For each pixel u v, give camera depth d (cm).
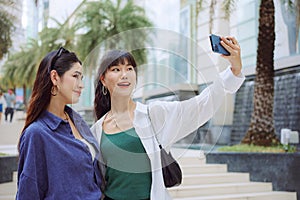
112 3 912
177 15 902
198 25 797
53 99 131
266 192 489
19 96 845
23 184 120
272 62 618
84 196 123
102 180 131
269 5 619
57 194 121
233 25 728
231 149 577
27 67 898
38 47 907
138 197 128
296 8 603
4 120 731
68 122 132
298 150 566
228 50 130
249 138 618
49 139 125
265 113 613
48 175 122
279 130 612
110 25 910
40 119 130
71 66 127
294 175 482
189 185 457
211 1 721
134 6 929
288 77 614
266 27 619
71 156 124
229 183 495
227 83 128
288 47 620
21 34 882
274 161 505
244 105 666
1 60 848
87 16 903
